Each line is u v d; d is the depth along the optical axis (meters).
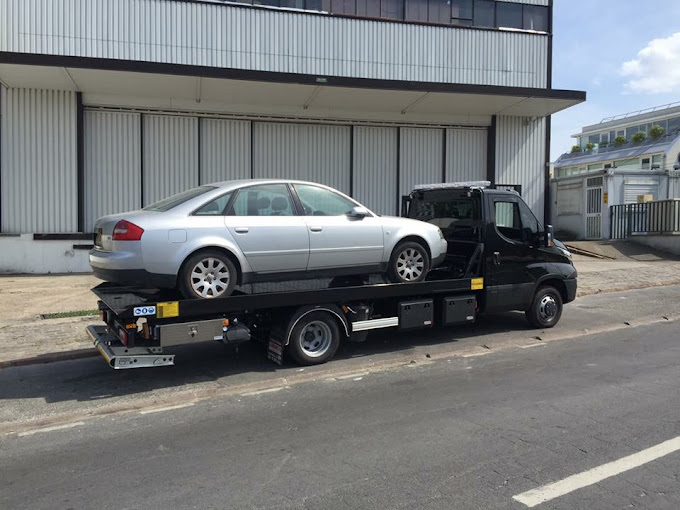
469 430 4.94
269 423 5.22
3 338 8.57
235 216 6.59
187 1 16.56
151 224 6.07
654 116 53.31
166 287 6.29
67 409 5.70
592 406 5.55
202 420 5.35
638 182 22.23
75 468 4.29
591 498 3.71
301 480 4.02
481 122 19.52
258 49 17.17
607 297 12.67
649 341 8.55
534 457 4.35
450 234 9.00
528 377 6.64
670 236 19.84
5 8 15.48
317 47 17.64
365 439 4.78
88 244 15.52
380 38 18.17
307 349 7.25
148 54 16.36
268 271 6.79
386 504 3.66
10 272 15.09
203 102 16.78
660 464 4.20
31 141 15.62
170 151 16.80
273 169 17.73
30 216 15.73
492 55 19.27
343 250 7.20
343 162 18.42
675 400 5.71
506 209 8.77
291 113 17.62
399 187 18.98
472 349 8.05
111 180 16.38
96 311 10.45
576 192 23.66
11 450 4.69
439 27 18.70
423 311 7.92
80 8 15.90
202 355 7.82
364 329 7.50
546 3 19.86
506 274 8.66
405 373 6.89
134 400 5.96
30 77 14.37
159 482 4.02
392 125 18.81
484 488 3.86
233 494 3.82
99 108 16.14
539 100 17.22
